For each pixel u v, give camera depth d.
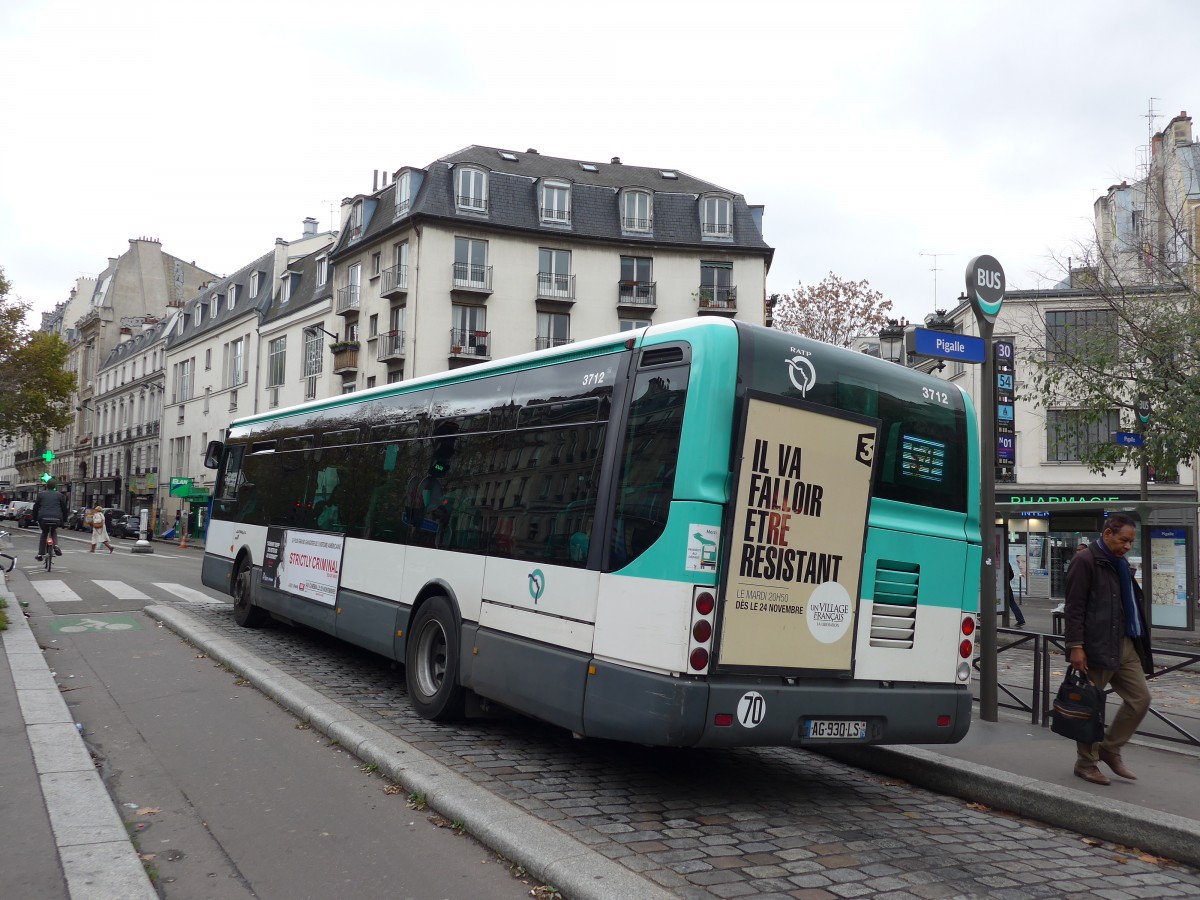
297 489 10.66
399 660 7.77
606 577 5.42
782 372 5.39
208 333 55.09
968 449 6.31
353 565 8.88
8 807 4.90
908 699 5.70
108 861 4.21
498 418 6.96
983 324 8.20
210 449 13.59
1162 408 16.72
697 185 44.34
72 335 85.31
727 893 4.09
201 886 4.09
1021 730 7.53
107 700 7.77
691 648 4.92
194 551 38.69
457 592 6.99
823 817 5.42
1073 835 5.35
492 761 6.18
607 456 5.65
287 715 7.28
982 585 8.03
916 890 4.29
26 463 94.31
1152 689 8.87
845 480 5.52
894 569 5.79
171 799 5.29
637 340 5.71
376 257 41.72
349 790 5.48
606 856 4.48
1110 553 5.97
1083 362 17.56
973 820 5.59
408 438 8.29
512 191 40.78
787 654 5.25
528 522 6.29
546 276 40.44
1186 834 4.88
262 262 52.56
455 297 39.16
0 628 10.47
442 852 4.54
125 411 69.19
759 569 5.15
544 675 5.76
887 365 5.99
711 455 5.07
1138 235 18.56
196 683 8.43
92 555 26.45
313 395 44.81
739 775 6.33
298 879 4.19
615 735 5.14
